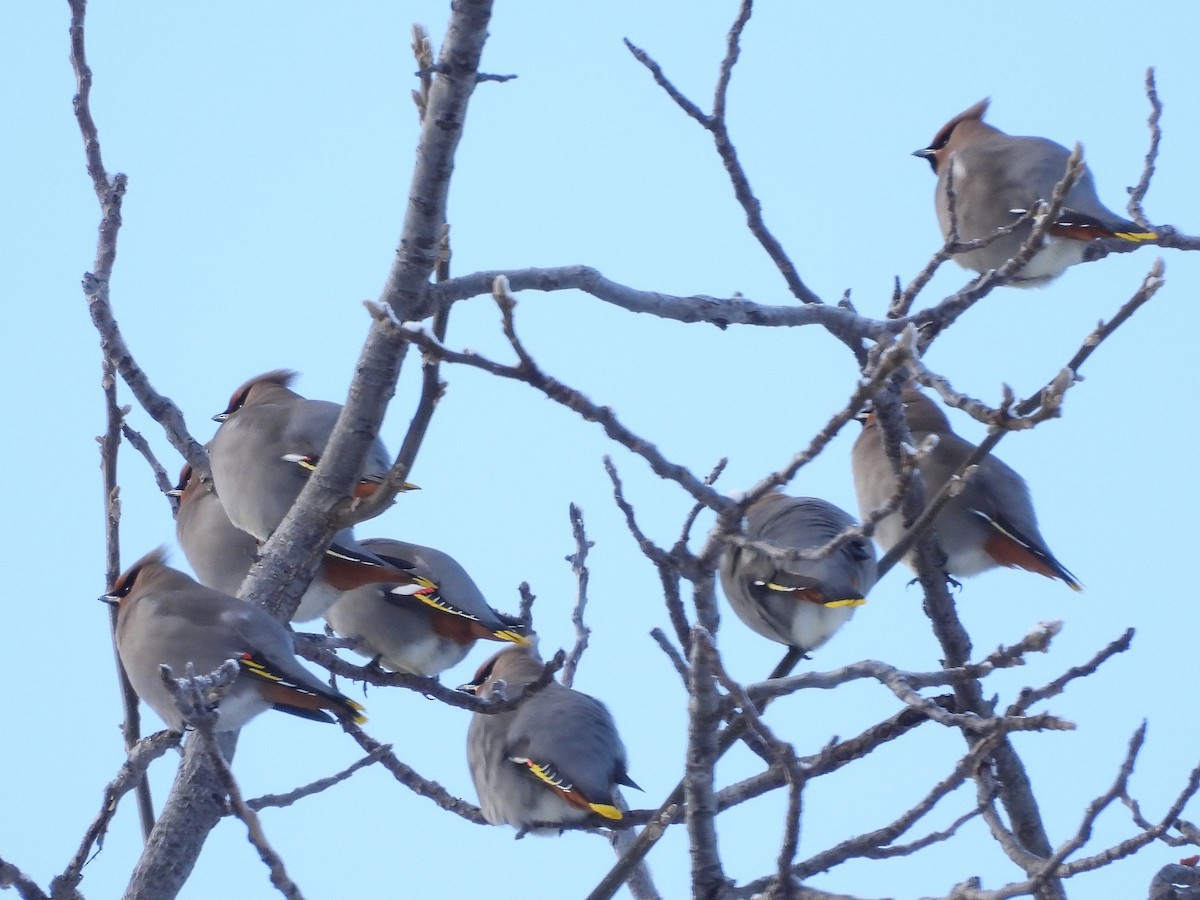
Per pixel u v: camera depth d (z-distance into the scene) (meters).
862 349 10.85
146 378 12.09
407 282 9.43
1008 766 11.03
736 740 8.11
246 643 10.38
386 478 9.91
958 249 10.92
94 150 11.39
